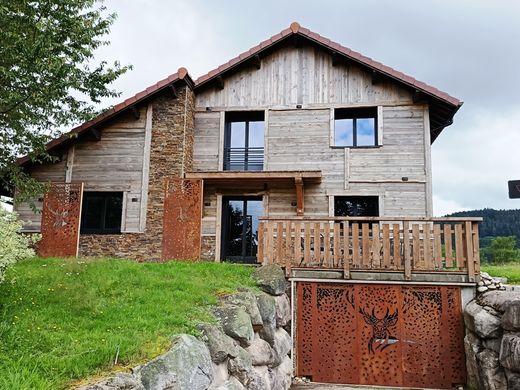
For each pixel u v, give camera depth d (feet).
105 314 19.24
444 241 31.07
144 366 14.40
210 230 44.60
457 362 30.04
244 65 46.96
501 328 25.91
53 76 37.70
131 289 23.77
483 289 30.17
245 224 45.96
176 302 21.88
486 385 25.88
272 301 27.73
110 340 15.74
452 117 44.45
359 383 30.94
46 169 46.37
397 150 42.96
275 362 26.16
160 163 44.32
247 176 41.83
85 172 45.62
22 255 19.44
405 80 41.88
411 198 42.04
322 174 43.80
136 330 17.33
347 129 45.21
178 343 16.29
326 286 32.50
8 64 38.04
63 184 43.14
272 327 26.73
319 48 45.98
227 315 21.76
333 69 45.44
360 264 32.01
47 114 40.63
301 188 41.98
